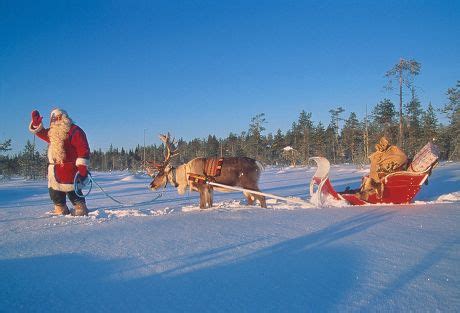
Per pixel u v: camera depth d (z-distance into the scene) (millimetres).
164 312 3203
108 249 5191
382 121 45188
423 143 46969
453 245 5133
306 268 4262
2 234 6531
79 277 4086
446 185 14773
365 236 5711
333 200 9734
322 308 3246
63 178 9281
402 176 9250
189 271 4207
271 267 4309
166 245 5320
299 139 67250
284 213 7969
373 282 3818
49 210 10805
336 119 63469
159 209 10320
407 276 3969
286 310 3213
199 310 3229
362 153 41031
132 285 3820
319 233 5941
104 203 12992
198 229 6387
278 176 29922
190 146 75438
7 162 39812
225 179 9703
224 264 4430
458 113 38438
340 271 4152
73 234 6266
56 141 9211
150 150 68000
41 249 5293
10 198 16891
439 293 3523
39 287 3805
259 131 63906
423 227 6320
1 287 3816
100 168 100375
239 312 3184
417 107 48656
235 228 6410
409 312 3160
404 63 31750
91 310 3258
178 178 10234
